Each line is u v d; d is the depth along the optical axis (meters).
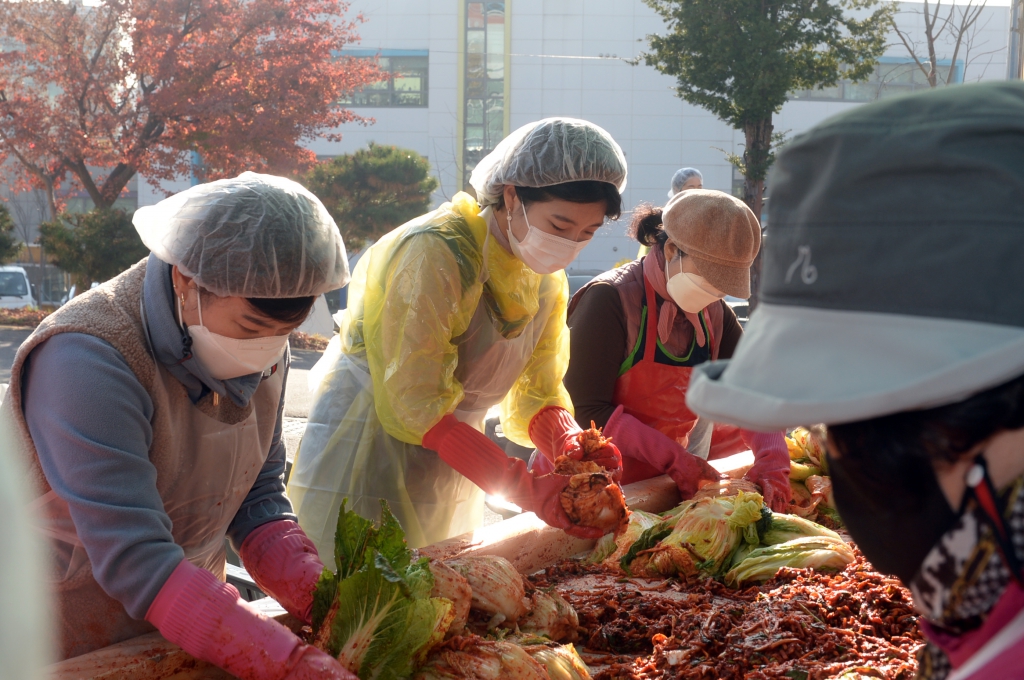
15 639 0.76
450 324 2.45
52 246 19.42
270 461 2.21
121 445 1.66
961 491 0.70
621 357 3.09
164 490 1.90
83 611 1.84
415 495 2.76
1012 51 9.40
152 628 1.93
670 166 37.50
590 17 37.38
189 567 1.61
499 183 2.50
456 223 2.53
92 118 21.45
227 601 1.56
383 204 23.59
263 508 2.14
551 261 2.50
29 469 1.71
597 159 2.39
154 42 20.62
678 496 2.94
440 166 39.12
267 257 1.74
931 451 0.69
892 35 33.16
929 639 0.77
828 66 16.47
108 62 21.58
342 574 1.66
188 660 1.68
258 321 1.80
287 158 22.41
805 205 0.71
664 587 2.24
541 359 2.86
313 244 1.81
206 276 1.72
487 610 1.80
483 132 38.88
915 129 0.65
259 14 21.28
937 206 0.64
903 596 1.89
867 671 1.66
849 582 1.99
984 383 0.62
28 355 1.69
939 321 0.63
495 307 2.63
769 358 0.71
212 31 21.56
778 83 15.77
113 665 1.61
